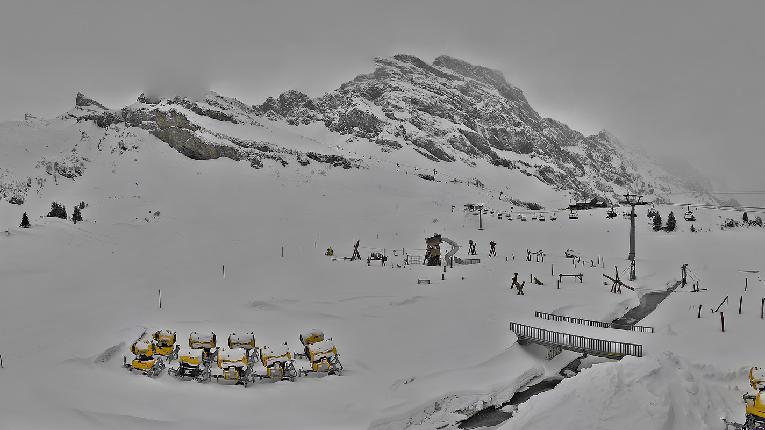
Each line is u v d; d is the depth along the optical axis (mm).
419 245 62844
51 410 18328
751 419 17422
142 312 31438
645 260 53594
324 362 24609
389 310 34562
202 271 42500
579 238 67125
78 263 42438
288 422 20094
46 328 27109
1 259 40969
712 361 22766
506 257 54812
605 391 17484
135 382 22031
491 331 30984
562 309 36125
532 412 17906
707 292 38500
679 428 16609
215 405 20844
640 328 31297
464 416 22203
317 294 37406
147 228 59250
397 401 22500
